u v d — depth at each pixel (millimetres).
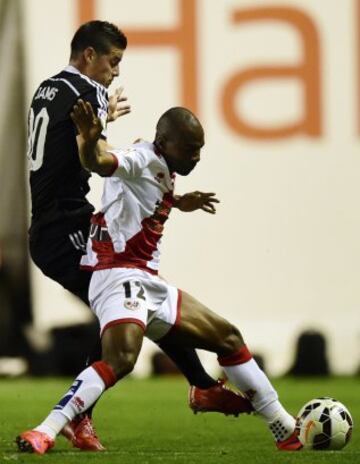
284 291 56781
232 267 56438
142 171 21547
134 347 21203
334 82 57219
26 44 55656
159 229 22109
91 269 22234
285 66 56812
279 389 46625
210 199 22734
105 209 21938
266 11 56594
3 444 24188
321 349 54844
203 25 56156
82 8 55719
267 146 56719
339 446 22844
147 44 55781
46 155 23781
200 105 56188
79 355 54062
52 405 37250
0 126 56156
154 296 22016
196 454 22234
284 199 56844
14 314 56562
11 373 55906
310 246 57000
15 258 56469
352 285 57188
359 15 57312
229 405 23297
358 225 57281
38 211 24156
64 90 23766
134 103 55719
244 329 56250
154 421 32781
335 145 57219
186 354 23094
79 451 22344
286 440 23188
